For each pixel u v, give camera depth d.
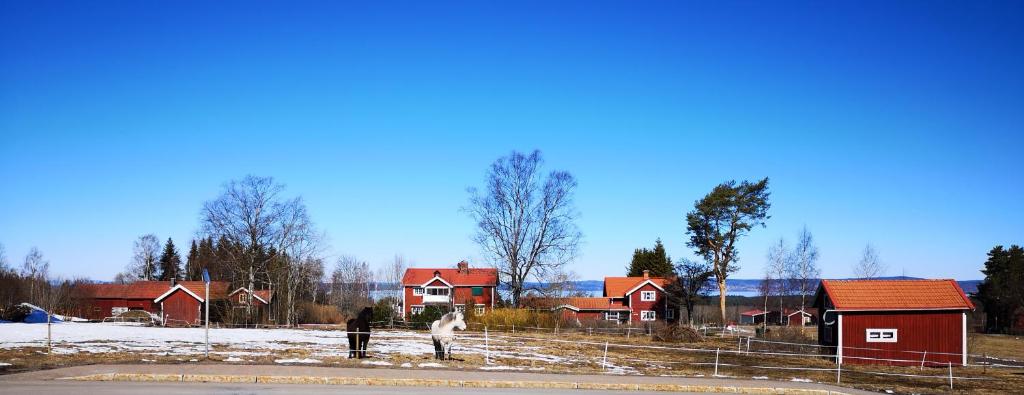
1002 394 26.91
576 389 22.81
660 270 104.44
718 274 73.88
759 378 27.28
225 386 20.67
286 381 21.84
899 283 40.97
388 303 68.62
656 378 25.02
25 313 56.91
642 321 70.50
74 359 25.30
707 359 37.47
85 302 77.50
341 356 29.64
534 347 41.19
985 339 69.69
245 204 68.81
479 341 44.97
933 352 39.25
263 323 67.62
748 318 117.19
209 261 99.69
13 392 18.59
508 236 68.81
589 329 60.66
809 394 23.62
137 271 119.62
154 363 24.28
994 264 97.44
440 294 87.12
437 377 22.94
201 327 58.66
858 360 39.09
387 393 20.41
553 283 70.25
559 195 69.19
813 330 74.69
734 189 73.00
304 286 89.44
